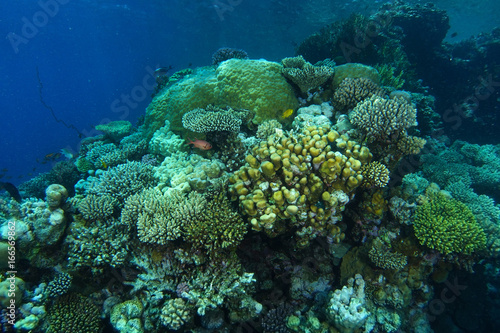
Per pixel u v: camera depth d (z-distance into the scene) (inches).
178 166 60.3
